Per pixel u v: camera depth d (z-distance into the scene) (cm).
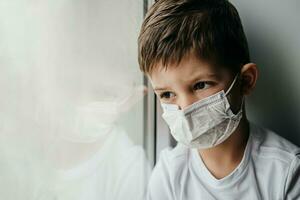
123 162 93
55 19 82
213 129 69
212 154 75
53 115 84
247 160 73
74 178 87
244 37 72
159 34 67
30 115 81
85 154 89
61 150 85
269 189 71
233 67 69
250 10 79
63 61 84
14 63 78
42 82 82
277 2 76
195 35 66
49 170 84
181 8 69
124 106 93
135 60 92
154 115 94
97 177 90
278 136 75
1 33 76
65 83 85
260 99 81
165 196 81
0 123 77
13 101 78
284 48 77
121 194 92
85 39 87
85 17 86
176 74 66
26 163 80
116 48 91
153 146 95
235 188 73
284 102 79
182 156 80
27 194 81
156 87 70
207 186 76
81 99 88
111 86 91
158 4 72
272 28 78
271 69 79
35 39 80
